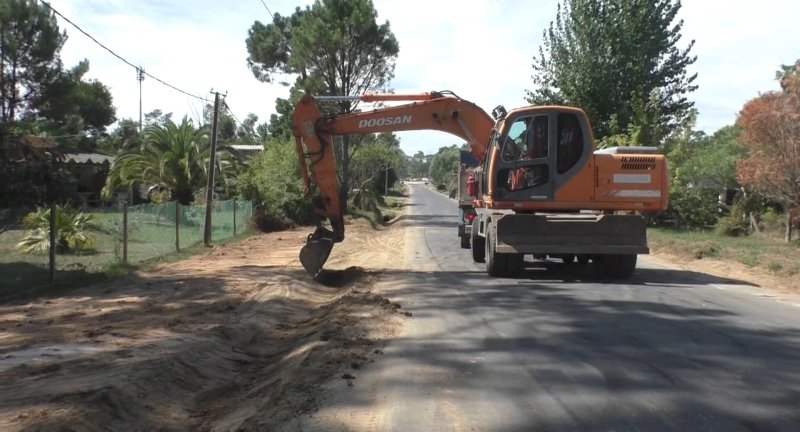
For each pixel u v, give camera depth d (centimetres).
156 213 2267
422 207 6388
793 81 1953
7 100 4144
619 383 605
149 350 762
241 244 2377
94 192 3938
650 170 1339
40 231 1836
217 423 559
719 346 749
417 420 512
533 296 1105
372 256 1966
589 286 1232
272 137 5091
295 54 3738
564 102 3288
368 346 750
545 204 1330
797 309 1010
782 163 1956
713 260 1769
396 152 5931
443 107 1508
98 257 1761
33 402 545
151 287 1312
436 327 852
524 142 1344
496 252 1314
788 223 2125
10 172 1310
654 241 2242
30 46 4106
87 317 997
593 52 3170
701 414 521
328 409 538
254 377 727
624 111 3117
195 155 3275
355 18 3628
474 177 1752
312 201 1511
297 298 1227
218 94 2350
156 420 572
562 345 752
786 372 641
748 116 2002
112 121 6825
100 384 595
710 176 3195
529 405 545
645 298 1089
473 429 492
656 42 3197
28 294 1191
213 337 853
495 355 707
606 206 1333
